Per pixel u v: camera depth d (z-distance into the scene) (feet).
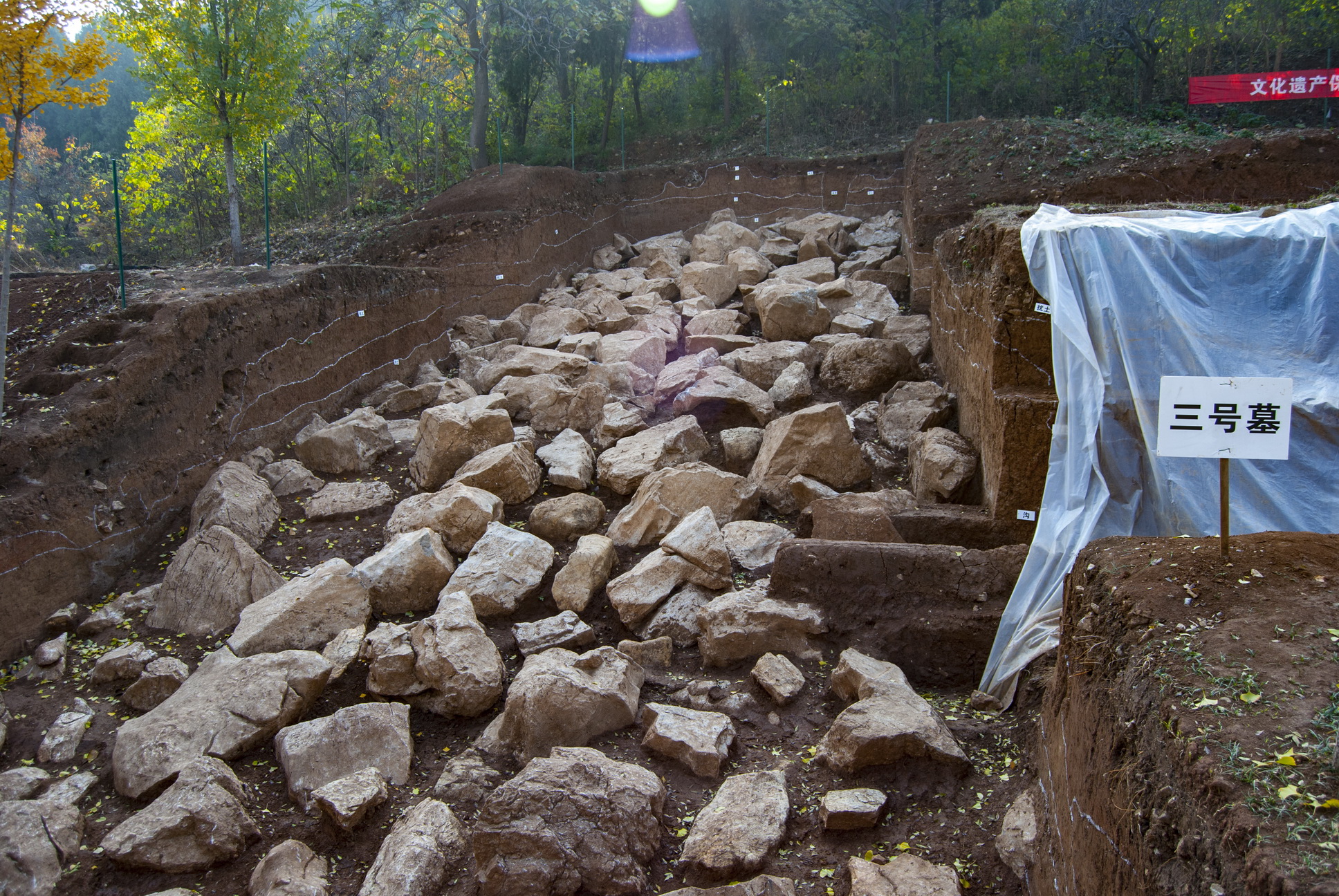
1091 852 9.89
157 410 24.14
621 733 16.56
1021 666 16.35
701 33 65.31
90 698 18.30
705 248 48.52
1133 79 56.24
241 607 20.34
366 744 15.92
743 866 13.09
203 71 34.01
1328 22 50.16
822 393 30.89
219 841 14.08
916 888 12.05
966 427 24.75
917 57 62.59
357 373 32.81
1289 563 10.80
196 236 50.21
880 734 14.80
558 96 68.39
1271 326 16.40
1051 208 20.18
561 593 20.33
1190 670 9.21
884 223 50.72
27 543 20.03
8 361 25.38
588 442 28.35
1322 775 7.53
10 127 50.52
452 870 13.48
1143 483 16.56
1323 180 38.09
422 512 23.18
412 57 54.08
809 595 18.93
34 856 14.01
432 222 42.01
